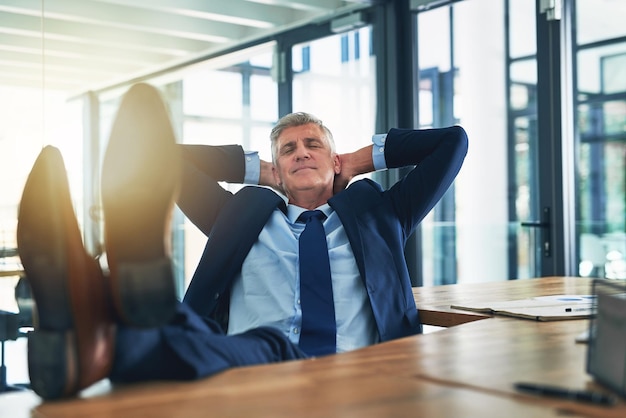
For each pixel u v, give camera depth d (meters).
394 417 0.72
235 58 4.87
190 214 2.07
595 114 3.69
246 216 1.90
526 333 1.28
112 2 4.43
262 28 4.89
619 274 3.58
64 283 0.84
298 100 4.88
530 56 3.97
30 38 4.20
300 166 2.04
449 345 1.15
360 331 1.85
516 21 4.04
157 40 4.69
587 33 3.72
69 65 4.32
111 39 4.51
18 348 3.23
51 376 0.83
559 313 1.50
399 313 1.83
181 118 4.81
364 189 1.99
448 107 4.45
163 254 0.91
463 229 4.33
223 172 2.17
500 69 4.12
